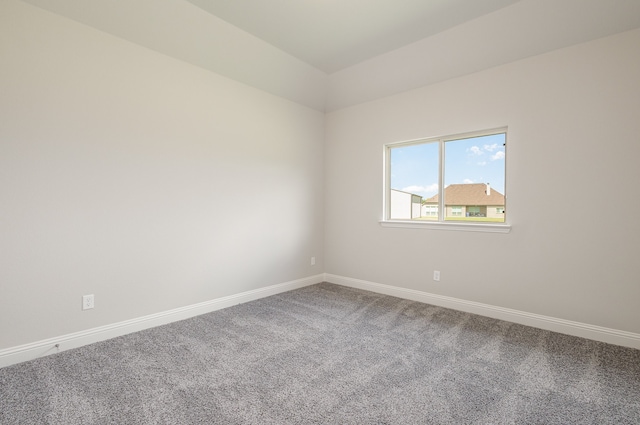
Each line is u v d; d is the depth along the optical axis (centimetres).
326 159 434
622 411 157
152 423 144
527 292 272
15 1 196
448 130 316
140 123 254
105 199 236
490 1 234
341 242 417
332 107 418
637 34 223
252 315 294
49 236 211
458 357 213
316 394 169
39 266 208
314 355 214
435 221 333
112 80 238
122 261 246
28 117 202
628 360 208
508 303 282
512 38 259
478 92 296
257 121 346
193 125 290
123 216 246
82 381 179
